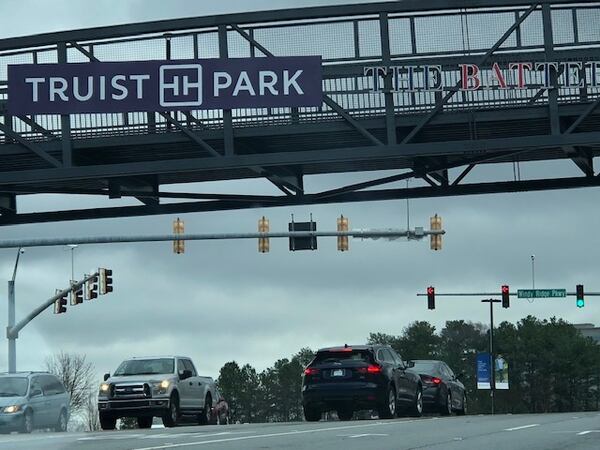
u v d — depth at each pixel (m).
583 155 32.97
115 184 34.34
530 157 34.44
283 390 126.31
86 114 32.84
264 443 15.32
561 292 50.62
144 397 27.17
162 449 14.12
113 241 32.66
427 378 32.66
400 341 125.88
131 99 32.44
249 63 32.19
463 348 127.31
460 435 16.98
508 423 21.31
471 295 51.19
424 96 31.88
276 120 32.53
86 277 41.94
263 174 33.66
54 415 30.23
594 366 119.69
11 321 43.56
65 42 32.97
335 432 18.45
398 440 15.82
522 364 120.12
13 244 32.25
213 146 33.91
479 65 31.45
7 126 33.00
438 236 33.97
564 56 31.33
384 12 31.92
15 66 32.75
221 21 32.41
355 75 32.06
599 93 31.25
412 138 32.59
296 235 33.31
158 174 33.38
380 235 33.81
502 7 31.67
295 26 32.38
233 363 128.62
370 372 25.80
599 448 13.73
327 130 32.12
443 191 34.47
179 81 32.31
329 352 26.45
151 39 33.00
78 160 34.38
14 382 29.42
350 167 35.66
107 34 32.78
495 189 34.16
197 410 29.62
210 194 34.75
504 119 31.52
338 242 33.84
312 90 32.00
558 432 17.47
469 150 31.08
